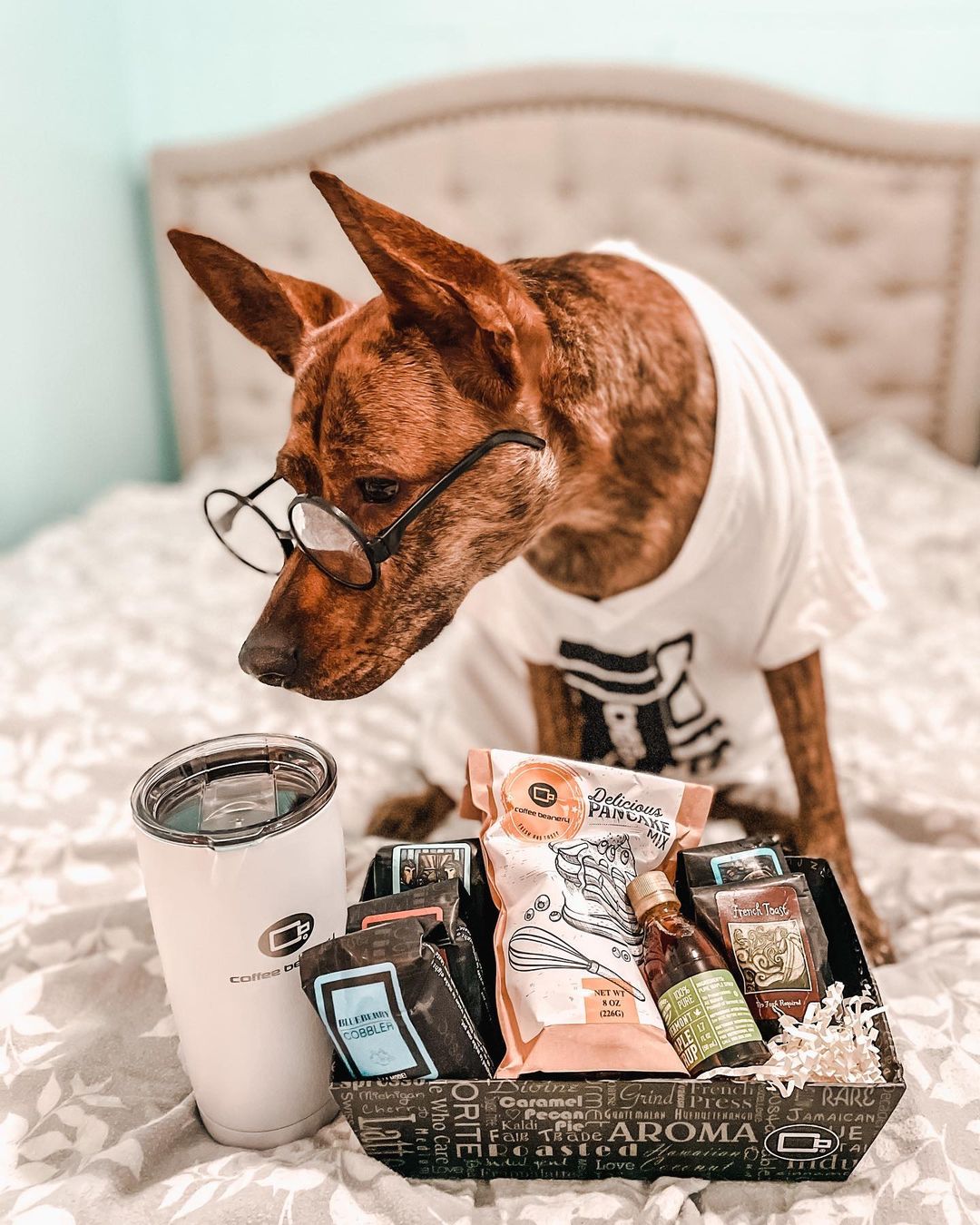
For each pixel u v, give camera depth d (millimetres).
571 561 885
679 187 2213
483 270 682
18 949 915
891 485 2053
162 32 2322
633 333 805
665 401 808
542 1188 621
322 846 606
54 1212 603
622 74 2146
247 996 605
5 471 2031
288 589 707
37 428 2117
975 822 1093
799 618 868
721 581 862
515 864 655
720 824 1074
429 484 691
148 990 848
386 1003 562
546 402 736
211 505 2154
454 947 614
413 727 1374
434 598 725
